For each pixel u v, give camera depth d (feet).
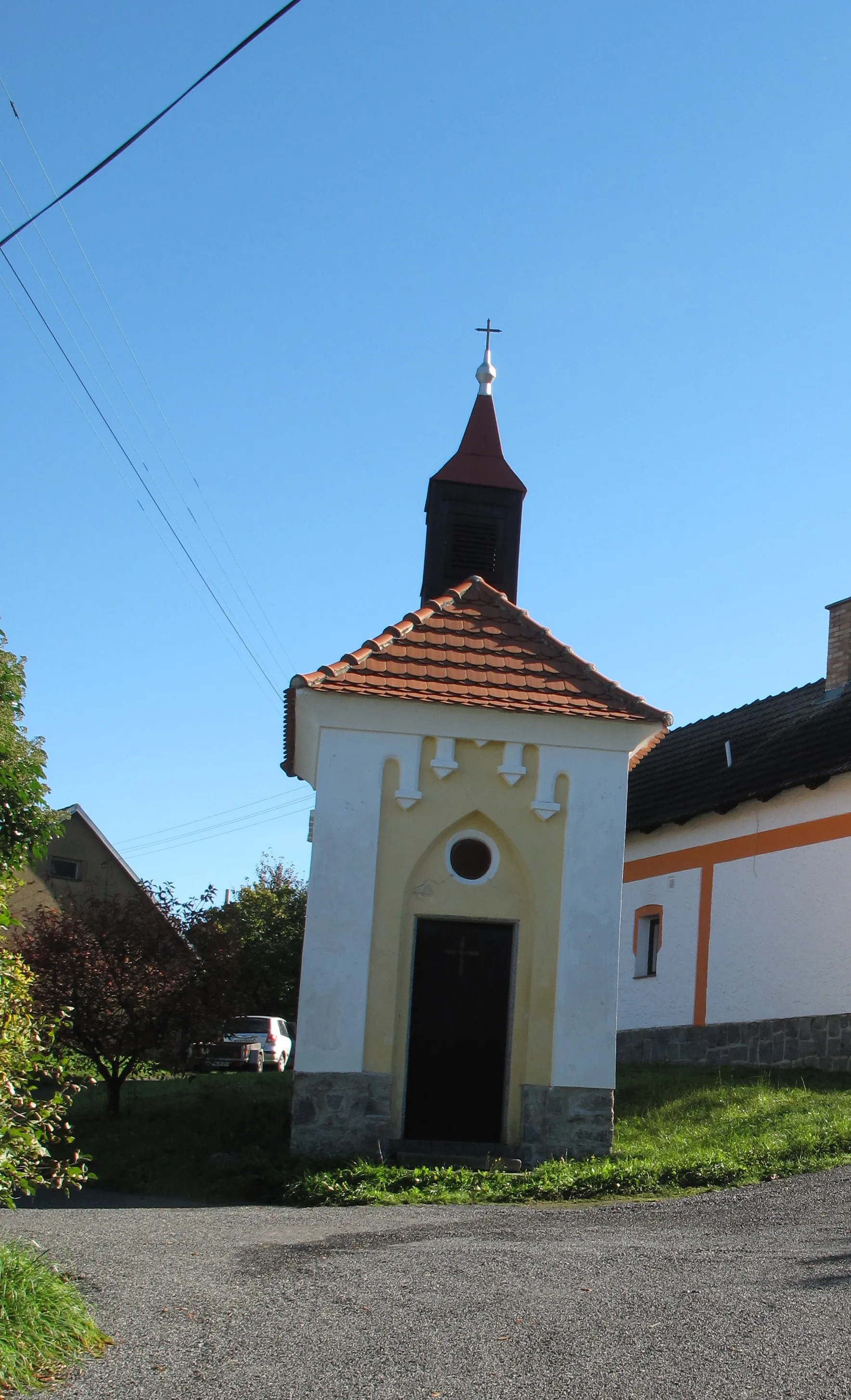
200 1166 44.96
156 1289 24.84
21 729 77.20
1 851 73.67
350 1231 32.55
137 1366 20.20
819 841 67.41
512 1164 43.68
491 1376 19.44
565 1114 45.52
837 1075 60.34
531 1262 27.09
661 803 81.76
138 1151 48.29
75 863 123.34
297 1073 44.98
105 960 57.31
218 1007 58.23
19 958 26.37
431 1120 46.11
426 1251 28.76
